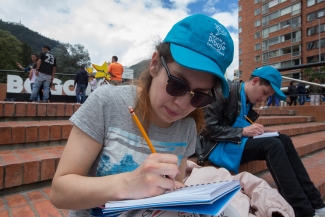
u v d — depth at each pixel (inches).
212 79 34.4
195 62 31.0
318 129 217.2
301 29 1325.0
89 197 27.9
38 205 66.3
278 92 82.6
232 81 93.2
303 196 68.5
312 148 152.9
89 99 35.0
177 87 32.4
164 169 26.8
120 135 35.3
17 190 74.4
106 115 35.0
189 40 32.8
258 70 87.4
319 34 1248.2
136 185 27.1
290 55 1370.6
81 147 32.7
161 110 35.0
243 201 63.4
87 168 33.3
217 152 84.0
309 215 67.5
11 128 93.1
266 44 1504.7
